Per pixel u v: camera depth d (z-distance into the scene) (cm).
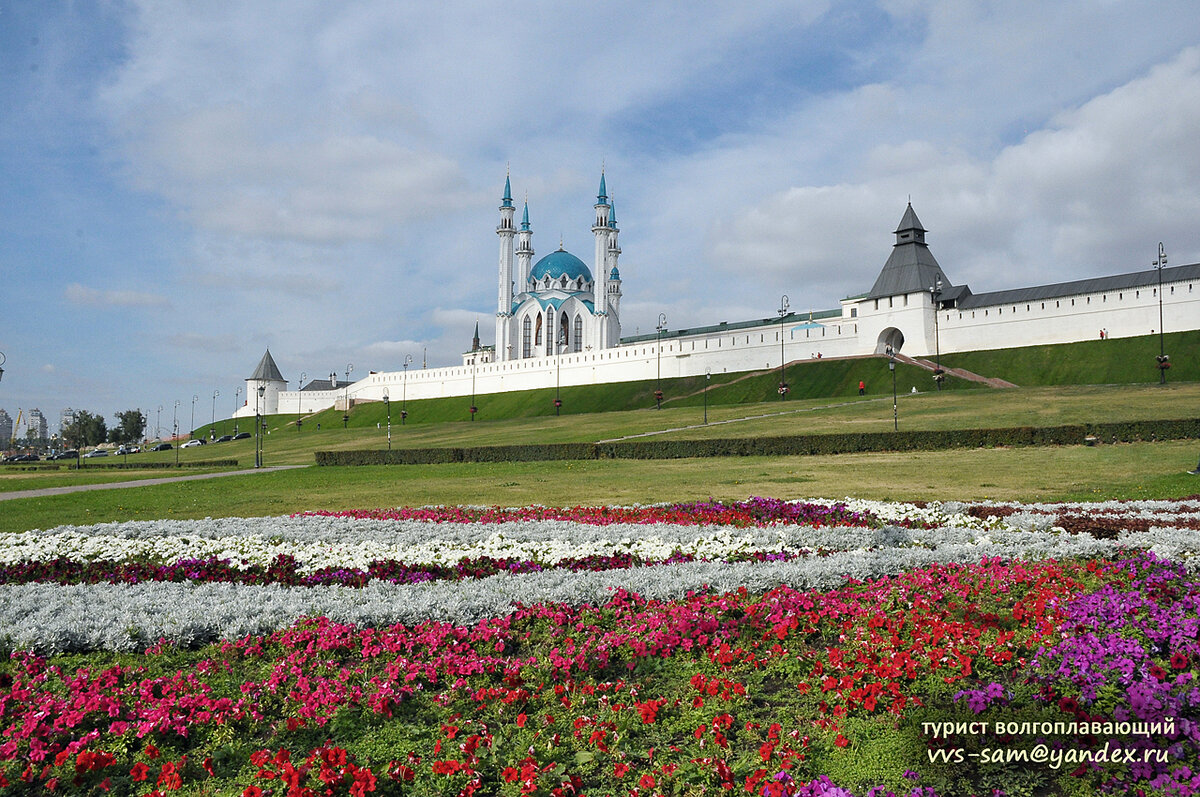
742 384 12069
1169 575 1349
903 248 12044
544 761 862
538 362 15200
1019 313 10788
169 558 1878
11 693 973
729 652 1081
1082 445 4628
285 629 1205
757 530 1914
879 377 10831
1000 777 809
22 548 2009
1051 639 1043
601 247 16988
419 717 966
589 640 1127
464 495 3725
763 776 804
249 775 852
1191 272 9662
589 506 3067
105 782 827
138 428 19100
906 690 964
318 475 5541
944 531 1886
